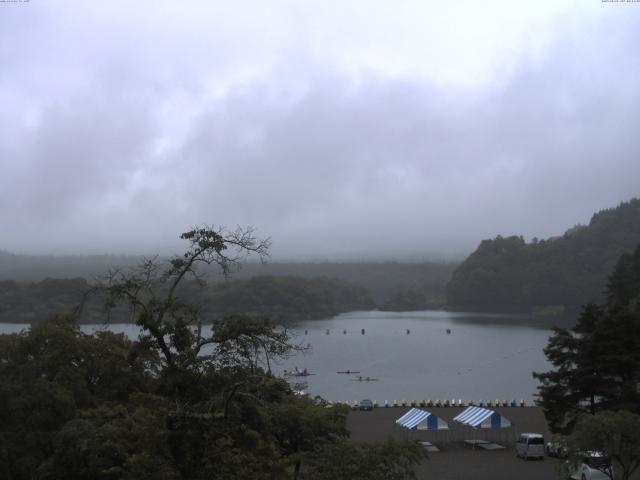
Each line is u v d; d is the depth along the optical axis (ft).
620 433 98.89
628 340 156.97
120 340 128.26
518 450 163.43
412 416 185.47
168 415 69.67
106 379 118.42
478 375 477.36
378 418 234.38
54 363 112.27
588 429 100.27
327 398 357.00
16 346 115.65
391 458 75.97
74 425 87.61
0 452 97.96
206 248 72.79
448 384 426.92
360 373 490.49
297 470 93.09
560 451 114.11
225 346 74.28
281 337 76.33
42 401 102.63
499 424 178.19
